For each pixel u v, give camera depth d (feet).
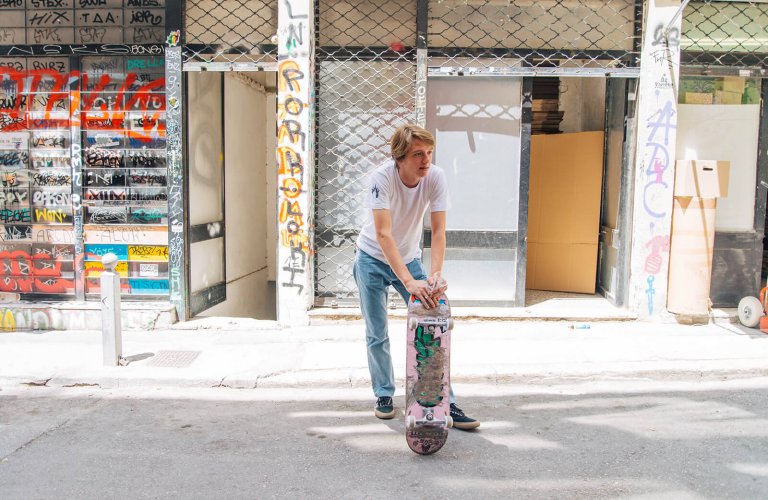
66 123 21.12
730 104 21.52
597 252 24.91
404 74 20.98
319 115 21.12
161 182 21.04
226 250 25.48
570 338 19.67
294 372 16.87
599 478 11.03
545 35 20.80
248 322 21.24
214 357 18.10
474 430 13.37
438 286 11.68
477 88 21.27
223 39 20.67
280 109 20.21
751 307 20.38
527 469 11.42
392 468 11.51
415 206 12.59
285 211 20.56
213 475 11.28
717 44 21.07
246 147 28.07
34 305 21.11
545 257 25.95
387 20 20.75
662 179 20.57
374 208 12.03
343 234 21.58
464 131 21.43
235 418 14.28
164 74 20.71
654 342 19.20
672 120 20.39
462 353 18.22
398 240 12.87
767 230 23.15
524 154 21.45
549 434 13.12
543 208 25.91
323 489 10.71
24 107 21.13
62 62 20.92
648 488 10.64
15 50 20.81
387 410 14.06
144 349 18.81
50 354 18.39
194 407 15.03
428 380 11.79
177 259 21.04
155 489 10.75
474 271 21.95
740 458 11.82
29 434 13.29
